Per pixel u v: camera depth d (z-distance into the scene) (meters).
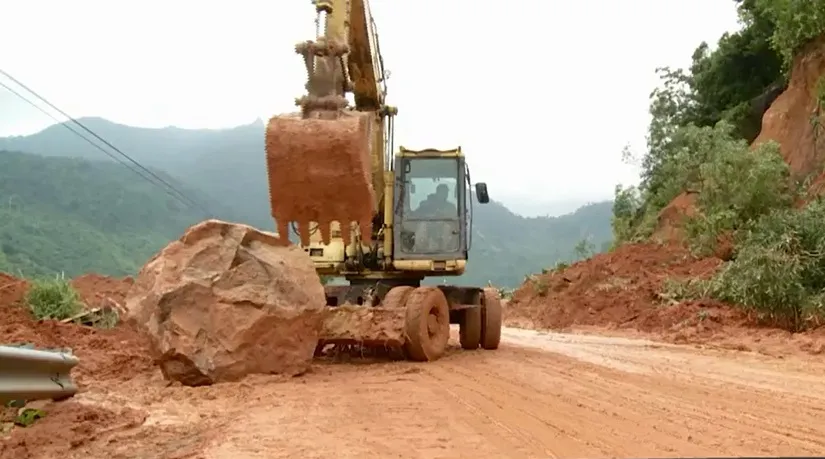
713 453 5.96
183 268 10.35
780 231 17.73
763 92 37.56
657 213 36.16
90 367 11.34
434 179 15.03
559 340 18.03
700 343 15.96
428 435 6.75
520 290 31.50
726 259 23.94
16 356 7.27
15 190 90.94
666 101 41.94
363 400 8.74
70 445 6.68
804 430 6.87
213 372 10.01
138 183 109.75
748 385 9.82
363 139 9.71
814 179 25.16
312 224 11.88
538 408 8.07
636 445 6.25
